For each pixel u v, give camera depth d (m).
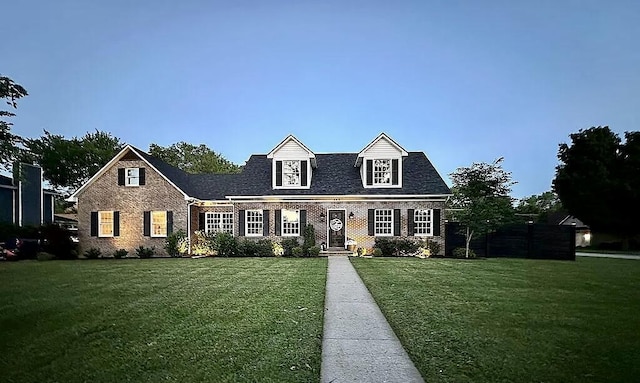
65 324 7.20
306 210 23.17
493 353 5.60
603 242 38.91
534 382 4.59
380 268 15.60
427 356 5.47
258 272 14.48
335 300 9.45
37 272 14.91
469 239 21.34
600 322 7.34
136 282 12.18
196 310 8.27
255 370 4.93
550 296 9.91
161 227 23.88
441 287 11.15
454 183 21.88
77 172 50.03
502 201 20.94
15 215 30.20
